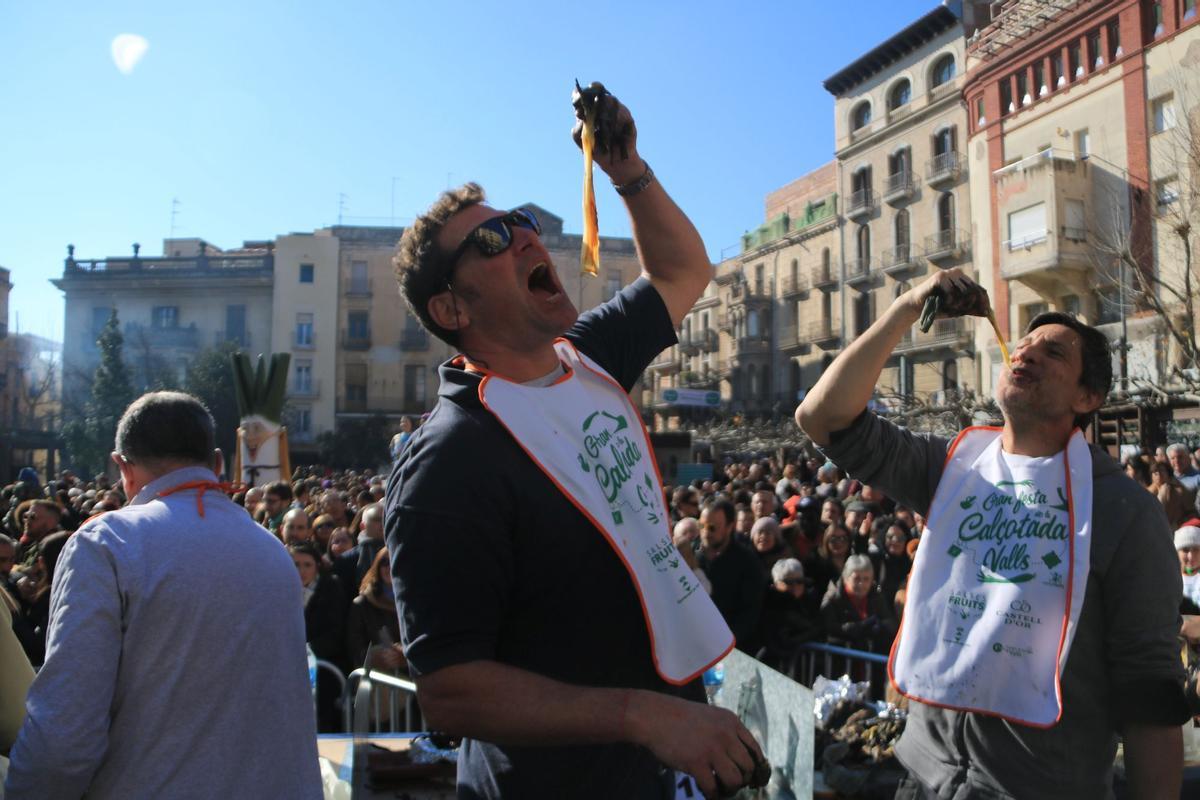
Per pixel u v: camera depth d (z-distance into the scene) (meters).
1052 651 2.01
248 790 2.15
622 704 1.32
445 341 1.68
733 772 1.28
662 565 1.54
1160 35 25.22
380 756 3.42
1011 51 30.58
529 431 1.49
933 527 2.29
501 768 1.55
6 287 54.47
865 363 2.33
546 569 1.46
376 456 50.09
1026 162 28.17
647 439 1.68
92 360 53.44
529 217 1.66
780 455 25.00
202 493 2.34
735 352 49.25
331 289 53.84
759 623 5.92
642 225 2.00
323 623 5.61
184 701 2.11
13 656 2.44
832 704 3.95
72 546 2.14
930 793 2.16
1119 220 26.08
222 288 54.41
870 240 40.09
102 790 2.06
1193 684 2.81
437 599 1.38
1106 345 2.24
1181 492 7.66
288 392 53.16
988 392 31.55
